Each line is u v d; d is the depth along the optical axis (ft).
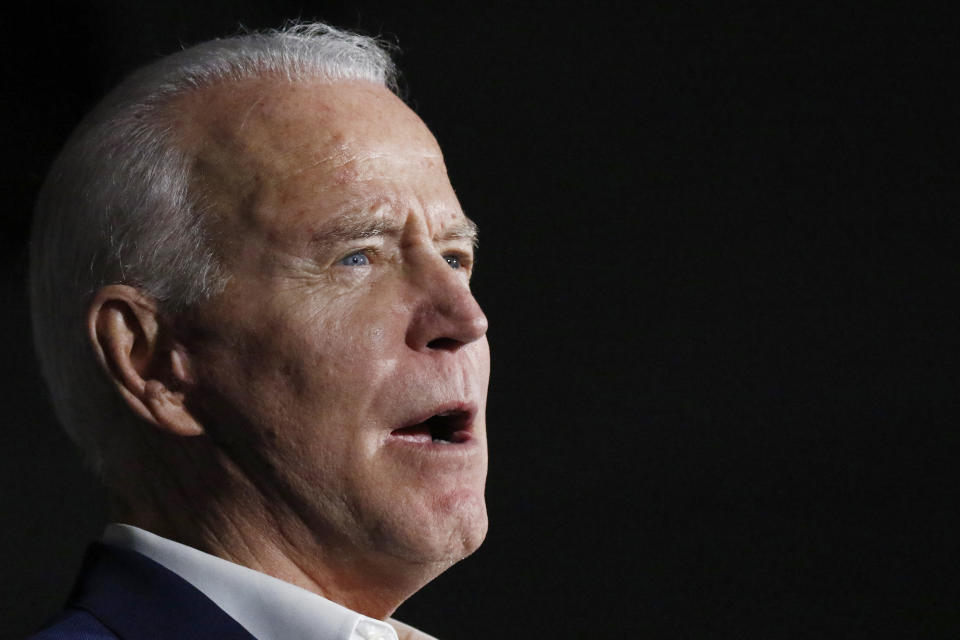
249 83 15.26
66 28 35.94
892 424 40.40
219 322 14.33
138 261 14.57
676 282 41.75
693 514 40.34
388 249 14.79
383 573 14.74
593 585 39.88
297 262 14.30
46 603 35.76
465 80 41.78
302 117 14.87
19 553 35.91
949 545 39.45
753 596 39.73
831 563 39.75
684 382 41.34
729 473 40.65
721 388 41.22
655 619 39.81
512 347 41.47
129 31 36.42
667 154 42.16
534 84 42.22
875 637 39.32
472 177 41.78
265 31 17.63
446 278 14.71
